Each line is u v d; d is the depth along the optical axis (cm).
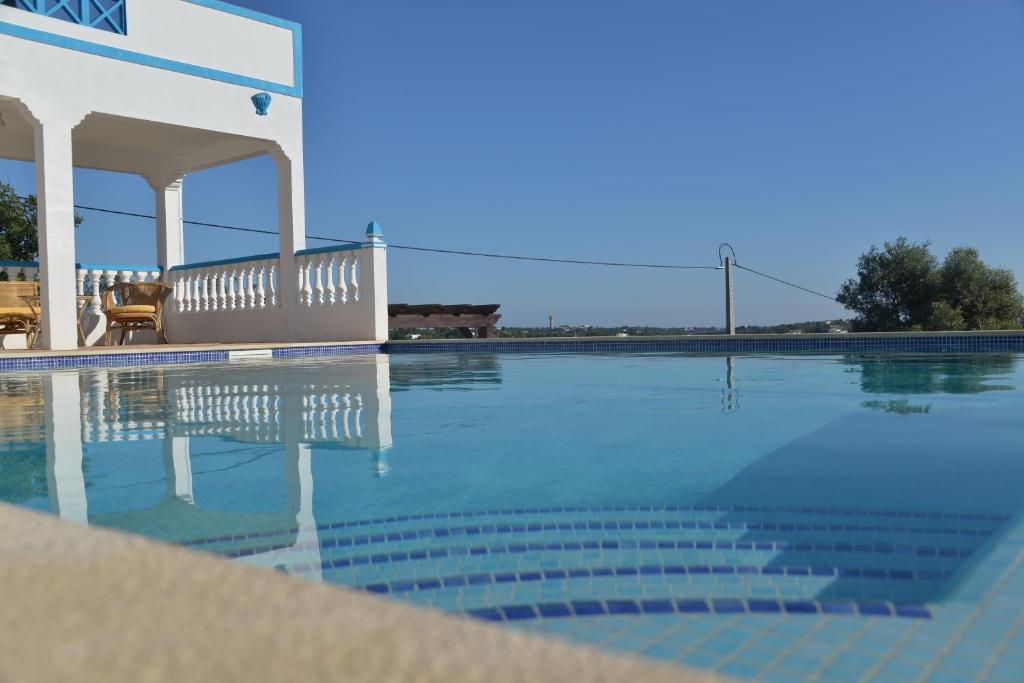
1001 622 112
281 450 273
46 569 74
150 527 174
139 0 893
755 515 178
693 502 191
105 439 300
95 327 1095
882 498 193
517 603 124
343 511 186
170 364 764
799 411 359
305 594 68
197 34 941
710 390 463
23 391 493
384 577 139
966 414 343
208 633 59
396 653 56
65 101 830
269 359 860
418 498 198
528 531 168
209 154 1094
